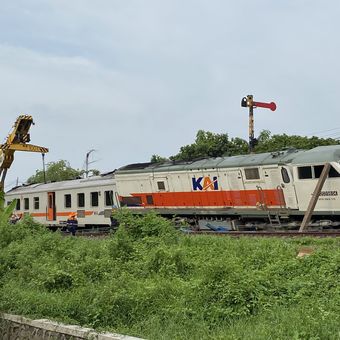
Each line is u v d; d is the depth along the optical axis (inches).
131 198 1153.4
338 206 823.7
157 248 431.2
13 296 347.9
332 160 823.1
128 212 584.4
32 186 1565.0
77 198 1301.7
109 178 1218.6
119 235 485.1
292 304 287.6
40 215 1443.2
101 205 1222.3
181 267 397.4
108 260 426.6
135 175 1141.7
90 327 282.0
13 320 322.3
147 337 255.9
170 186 1074.7
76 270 395.2
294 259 390.3
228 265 324.2
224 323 269.3
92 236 1027.9
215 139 2033.7
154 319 280.5
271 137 1910.7
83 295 320.8
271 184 906.1
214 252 479.8
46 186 1456.7
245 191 946.1
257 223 956.0
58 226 1371.8
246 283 299.4
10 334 323.3
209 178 1002.1
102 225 1235.2
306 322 236.1
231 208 970.7
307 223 808.3
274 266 368.5
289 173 877.8
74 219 1293.1
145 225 564.7
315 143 1697.8
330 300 282.5
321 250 408.5
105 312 291.7
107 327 278.7
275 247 491.5
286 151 920.3
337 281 321.4
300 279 332.5
